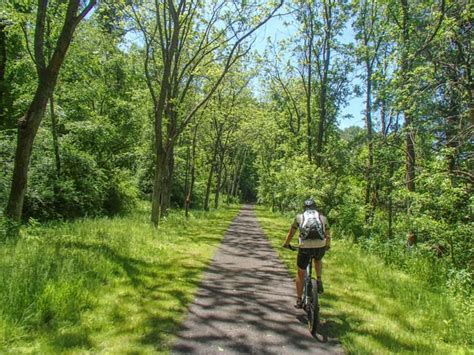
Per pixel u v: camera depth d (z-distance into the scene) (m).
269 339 5.31
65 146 16.91
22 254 7.49
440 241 10.18
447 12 11.51
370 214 16.39
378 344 5.24
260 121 35.50
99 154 20.83
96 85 20.97
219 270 9.34
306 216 6.25
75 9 10.14
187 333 5.32
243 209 48.41
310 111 25.41
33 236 10.14
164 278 8.12
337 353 4.96
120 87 24.75
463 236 9.90
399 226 11.66
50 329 4.98
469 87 10.81
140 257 9.66
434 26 11.80
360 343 5.23
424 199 10.46
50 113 16.81
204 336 5.26
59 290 5.73
